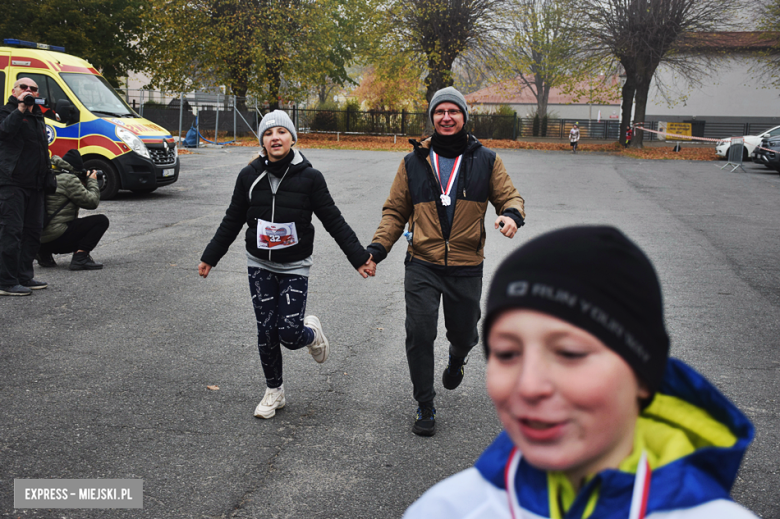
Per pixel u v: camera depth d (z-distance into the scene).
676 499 0.64
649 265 0.60
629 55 30.34
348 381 4.29
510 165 22.61
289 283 3.64
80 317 5.48
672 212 11.96
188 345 4.88
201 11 30.84
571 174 19.50
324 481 3.05
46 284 6.37
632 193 14.91
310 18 31.16
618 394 0.57
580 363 0.56
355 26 35.09
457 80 34.88
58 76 12.02
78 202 7.00
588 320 0.55
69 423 3.58
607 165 23.19
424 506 0.77
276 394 3.77
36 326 5.22
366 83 51.12
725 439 0.72
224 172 17.56
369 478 3.09
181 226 9.77
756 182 17.77
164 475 3.07
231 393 4.05
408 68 34.78
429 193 3.55
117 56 33.47
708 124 44.81
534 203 12.96
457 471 3.18
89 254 7.33
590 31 30.02
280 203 3.59
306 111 38.59
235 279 6.84
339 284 6.73
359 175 17.80
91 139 11.96
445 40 32.47
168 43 31.33
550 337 0.56
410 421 3.72
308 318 3.94
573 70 32.06
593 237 0.58
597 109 54.69
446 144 3.60
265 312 3.65
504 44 33.16
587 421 0.57
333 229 3.70
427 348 3.51
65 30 31.05
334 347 4.91
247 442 3.42
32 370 4.33
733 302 6.18
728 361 4.66
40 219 6.23
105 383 4.15
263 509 2.81
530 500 0.70
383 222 3.72
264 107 36.38
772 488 2.99
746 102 45.28
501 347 0.60
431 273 3.54
